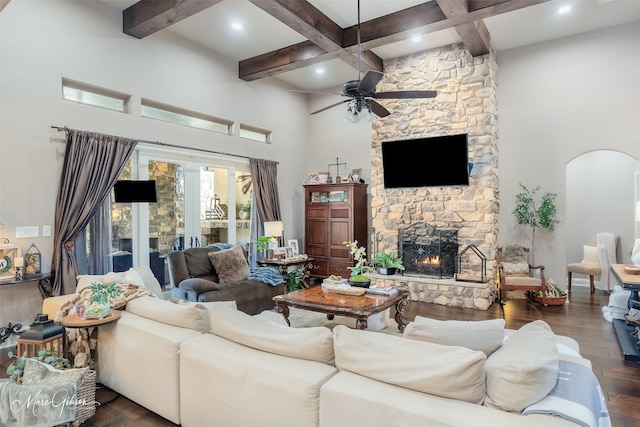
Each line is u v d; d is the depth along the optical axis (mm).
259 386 1827
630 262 6074
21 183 3799
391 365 1596
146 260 5082
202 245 5859
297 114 7613
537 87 5648
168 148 5234
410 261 5969
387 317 4273
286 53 5719
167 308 2547
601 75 5246
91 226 4297
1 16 3660
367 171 7176
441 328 1774
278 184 7148
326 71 6699
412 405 1440
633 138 5070
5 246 3592
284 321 3551
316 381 1681
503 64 5883
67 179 4062
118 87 4605
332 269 6738
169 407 2287
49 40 3996
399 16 4609
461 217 5594
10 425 1997
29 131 3852
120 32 4633
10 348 3648
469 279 5289
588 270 5824
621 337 3740
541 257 5660
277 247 6238
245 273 4887
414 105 5965
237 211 6492
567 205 6770
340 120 7500
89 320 2578
